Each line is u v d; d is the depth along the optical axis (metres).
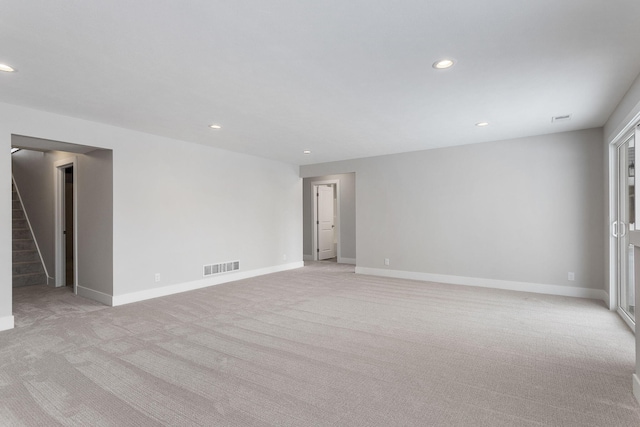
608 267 4.17
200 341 3.13
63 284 5.65
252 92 3.25
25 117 3.64
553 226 4.93
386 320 3.74
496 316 3.87
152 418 1.94
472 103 3.59
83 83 3.00
